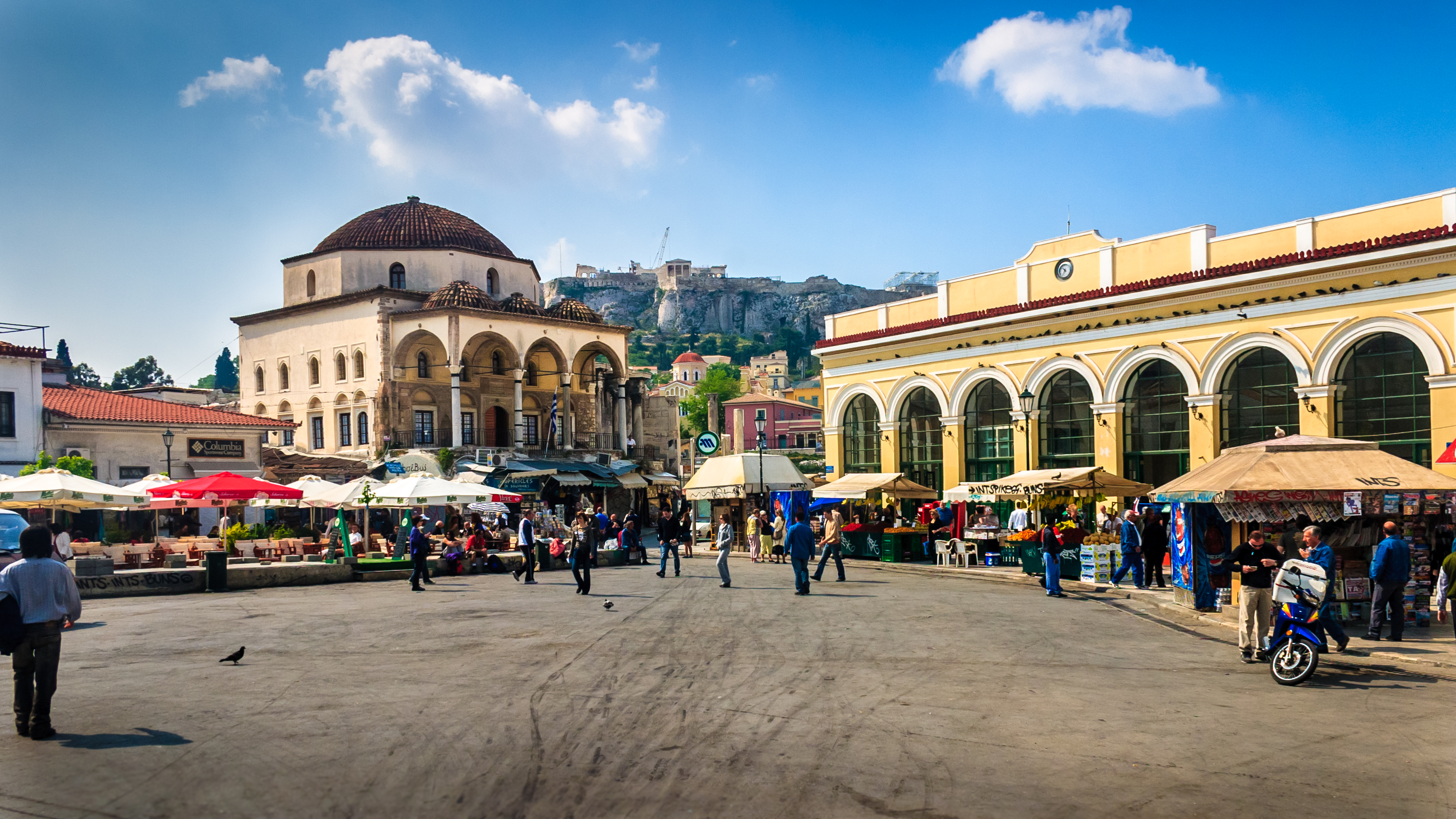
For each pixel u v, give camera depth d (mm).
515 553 29328
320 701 9906
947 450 33844
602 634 14633
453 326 51625
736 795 6941
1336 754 8047
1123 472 28828
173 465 40531
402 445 52938
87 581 20531
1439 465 22250
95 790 6926
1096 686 10789
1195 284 26734
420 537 22297
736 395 151250
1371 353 23844
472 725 8875
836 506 34812
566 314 58531
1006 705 9781
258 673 11461
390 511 44250
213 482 26609
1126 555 22047
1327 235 24625
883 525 31047
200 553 26703
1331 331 24266
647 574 26438
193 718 9141
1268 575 12414
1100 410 29250
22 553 8516
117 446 38969
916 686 10688
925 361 34719
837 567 23516
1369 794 7047
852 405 38031
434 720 9094
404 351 53438
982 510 31734
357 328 54250
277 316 58469
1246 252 26203
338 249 56188
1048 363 30750
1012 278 32312
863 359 37156
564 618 16531
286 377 58500
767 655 12719
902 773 7480
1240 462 16766
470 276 58312
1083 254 30109
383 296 53219
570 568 28547
